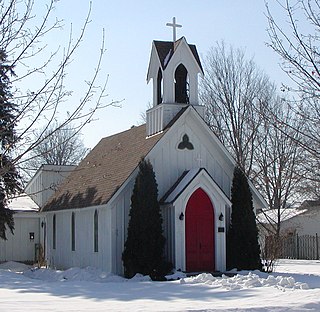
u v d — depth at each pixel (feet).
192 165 87.30
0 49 30.91
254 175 142.10
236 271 82.07
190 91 90.48
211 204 83.25
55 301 51.65
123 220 82.33
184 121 86.94
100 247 85.30
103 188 87.66
